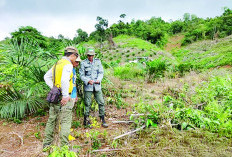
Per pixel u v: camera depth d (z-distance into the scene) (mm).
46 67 4062
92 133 2652
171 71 9430
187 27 90750
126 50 47750
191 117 2908
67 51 2379
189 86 5609
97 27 73562
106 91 4984
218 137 2564
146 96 5152
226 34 61719
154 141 2500
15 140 2711
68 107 2342
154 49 48750
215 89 4047
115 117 3707
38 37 23156
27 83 3729
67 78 2191
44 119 3537
